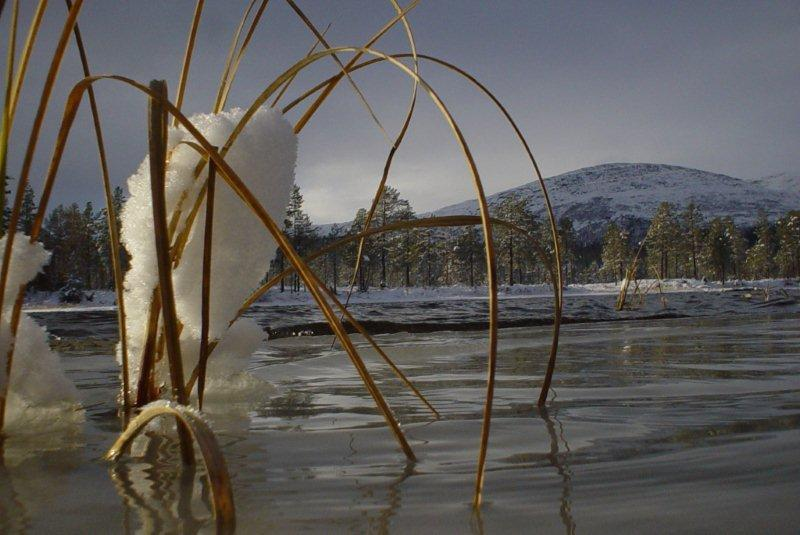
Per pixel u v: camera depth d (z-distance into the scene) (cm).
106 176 181
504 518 92
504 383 255
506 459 127
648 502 97
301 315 1243
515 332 647
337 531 88
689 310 1234
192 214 150
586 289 5159
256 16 169
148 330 175
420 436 153
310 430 162
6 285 150
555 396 214
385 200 6238
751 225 18112
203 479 116
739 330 600
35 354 174
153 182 127
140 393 179
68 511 99
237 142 153
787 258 8225
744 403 193
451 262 7612
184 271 152
